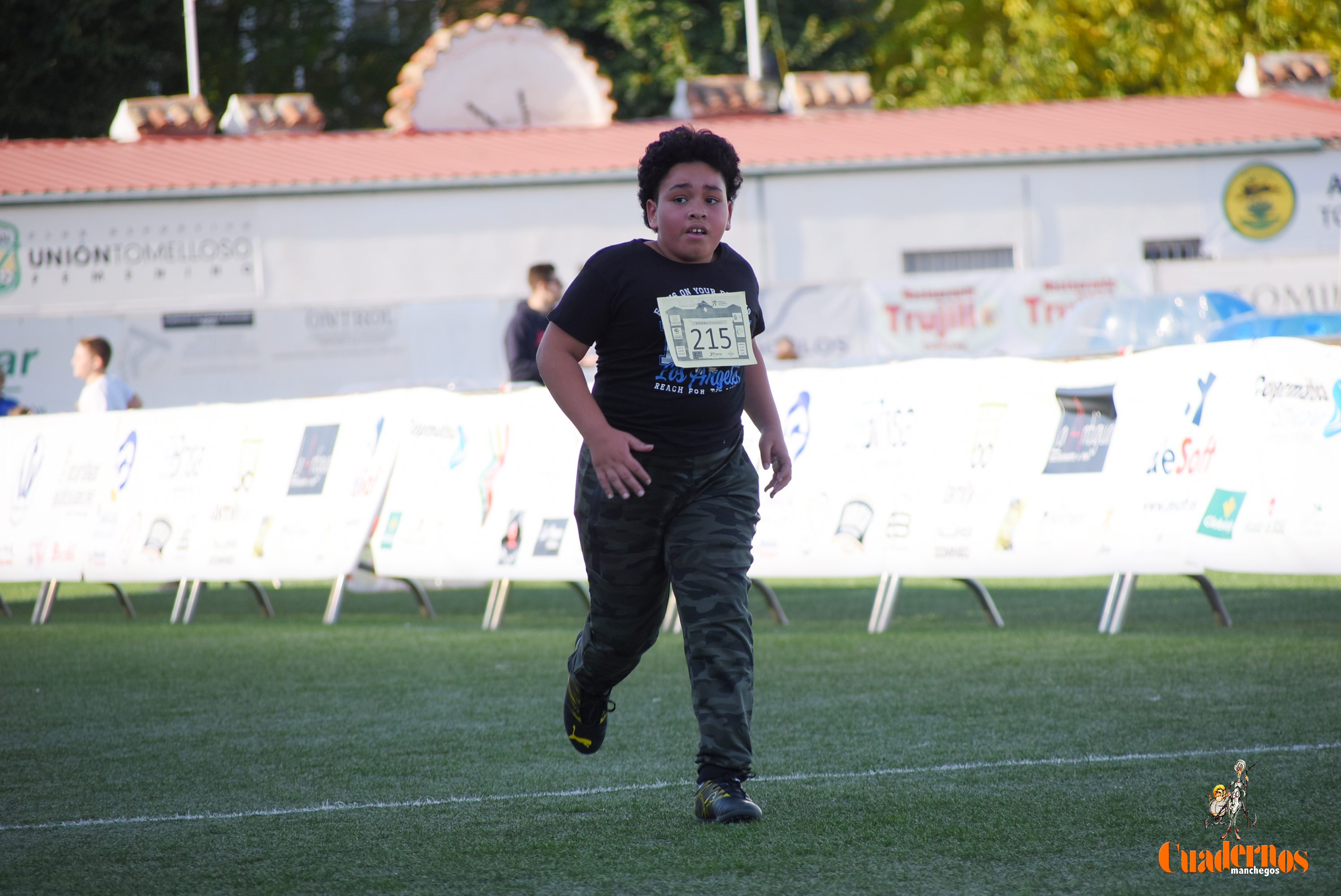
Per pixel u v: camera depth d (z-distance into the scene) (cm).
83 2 8375
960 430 2200
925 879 836
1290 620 2106
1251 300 5334
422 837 981
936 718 1402
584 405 970
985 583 2980
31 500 2970
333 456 2675
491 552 2495
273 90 9488
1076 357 2289
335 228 5734
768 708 1501
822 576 2280
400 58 9800
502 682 1764
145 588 3512
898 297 5234
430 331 5334
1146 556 2000
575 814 1037
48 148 6269
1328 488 1848
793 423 2359
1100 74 10062
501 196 5822
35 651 2200
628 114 9225
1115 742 1241
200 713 1579
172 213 5612
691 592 994
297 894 844
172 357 5194
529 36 6912
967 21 10469
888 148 6162
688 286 996
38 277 5512
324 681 1812
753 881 842
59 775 1249
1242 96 7456
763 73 9350
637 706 1565
